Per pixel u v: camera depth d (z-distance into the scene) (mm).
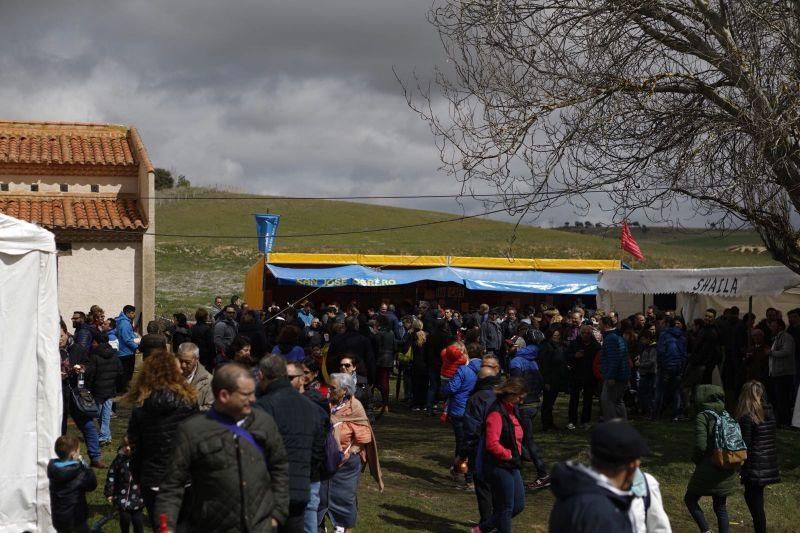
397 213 95812
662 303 25500
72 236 22438
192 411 6668
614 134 13070
